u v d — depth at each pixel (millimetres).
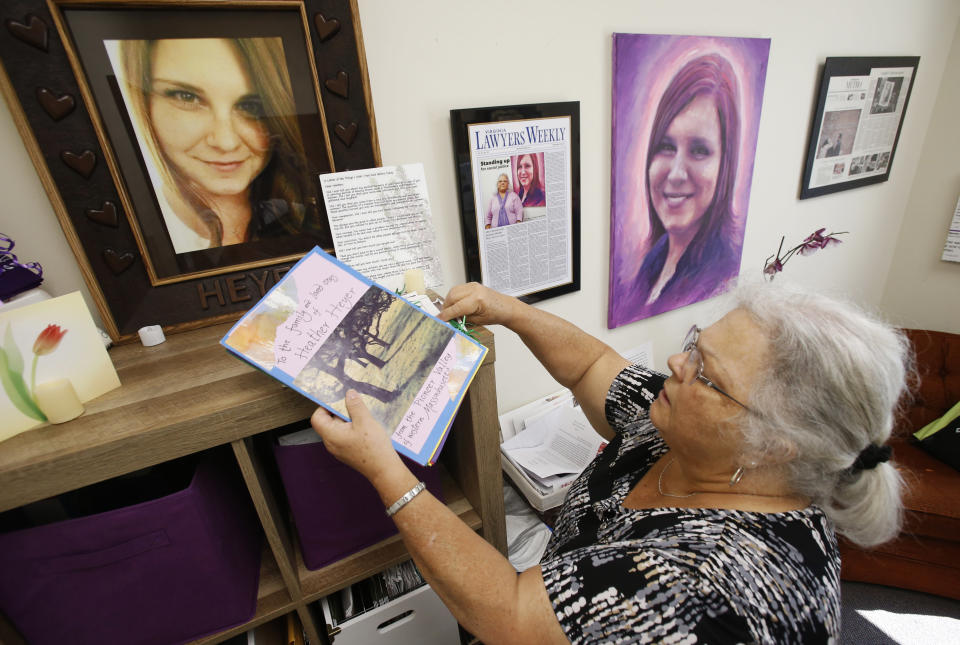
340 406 587
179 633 684
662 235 1483
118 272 780
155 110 744
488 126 1079
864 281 2299
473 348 702
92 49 682
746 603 483
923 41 1868
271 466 847
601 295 1489
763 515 566
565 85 1171
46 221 761
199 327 863
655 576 511
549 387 1521
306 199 898
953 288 2160
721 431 571
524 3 1047
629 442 838
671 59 1273
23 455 509
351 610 859
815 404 514
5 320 536
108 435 536
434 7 954
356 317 648
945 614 1428
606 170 1329
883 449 562
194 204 812
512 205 1187
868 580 1503
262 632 842
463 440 873
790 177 1757
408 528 576
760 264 1837
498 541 905
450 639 981
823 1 1528
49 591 585
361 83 864
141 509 582
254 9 757
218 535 671
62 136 690
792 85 1593
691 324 1766
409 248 917
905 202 2230
